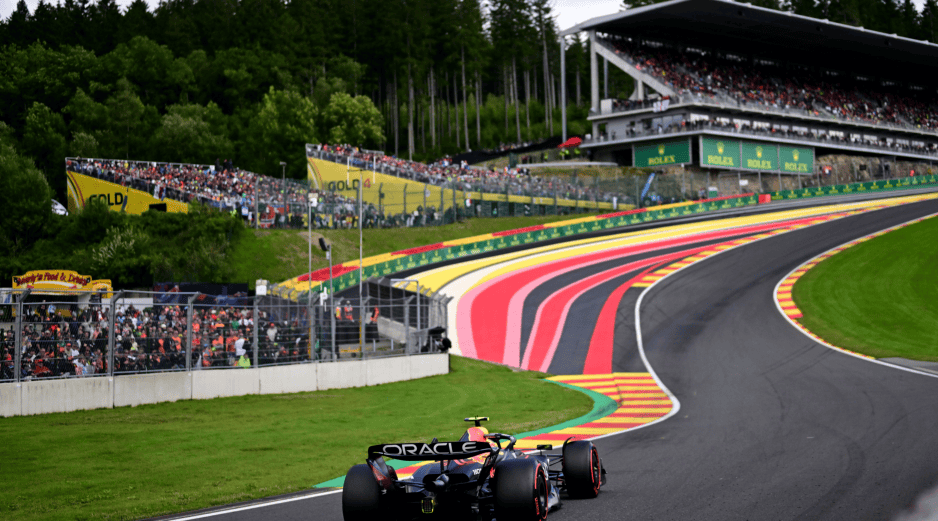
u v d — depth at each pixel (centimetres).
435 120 14150
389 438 1573
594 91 9775
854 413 1675
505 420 1894
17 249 5159
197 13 12888
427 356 2877
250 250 5225
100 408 1878
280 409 1983
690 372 2802
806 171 9862
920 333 3291
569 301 4384
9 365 1766
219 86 11362
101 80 10194
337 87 11025
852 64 11750
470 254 5928
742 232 6222
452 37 12281
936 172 11306
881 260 4781
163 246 5128
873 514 799
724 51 10794
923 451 1163
